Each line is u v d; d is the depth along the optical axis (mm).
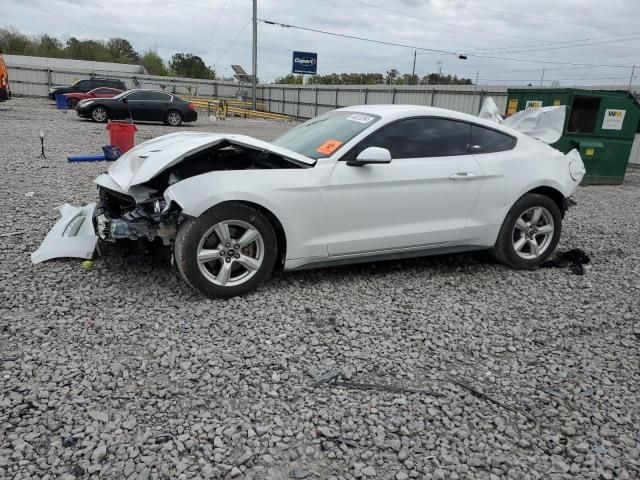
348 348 3529
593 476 2473
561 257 5641
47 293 4082
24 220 5996
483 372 3355
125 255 4863
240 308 4020
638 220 8141
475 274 5129
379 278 4855
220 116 30453
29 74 38344
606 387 3230
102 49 73688
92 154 11594
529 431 2793
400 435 2699
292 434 2652
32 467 2318
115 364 3145
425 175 4613
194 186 3916
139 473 2324
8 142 12859
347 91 32906
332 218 4359
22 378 2969
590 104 11375
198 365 3213
